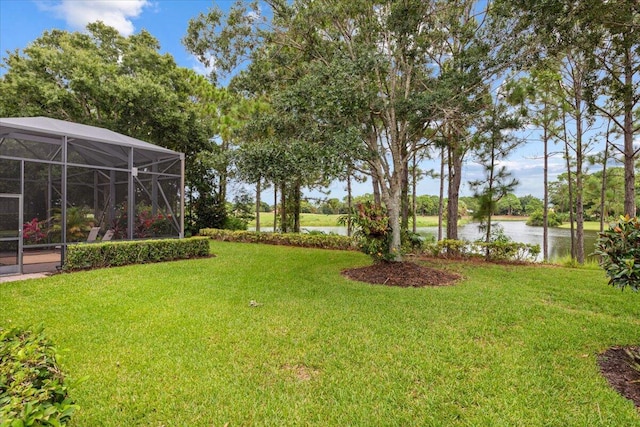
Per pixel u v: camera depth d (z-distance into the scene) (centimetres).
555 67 996
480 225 1095
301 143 629
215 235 1623
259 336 409
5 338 189
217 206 1909
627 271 303
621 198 1283
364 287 659
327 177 646
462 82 677
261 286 664
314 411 264
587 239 1820
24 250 904
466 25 721
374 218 786
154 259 953
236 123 1401
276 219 1812
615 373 324
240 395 286
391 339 400
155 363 341
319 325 447
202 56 831
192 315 486
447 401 276
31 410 119
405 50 743
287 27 800
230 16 777
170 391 292
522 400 276
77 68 1510
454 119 744
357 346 381
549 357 353
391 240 786
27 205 847
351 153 629
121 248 883
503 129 864
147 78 1628
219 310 510
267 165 650
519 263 971
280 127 722
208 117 1902
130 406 271
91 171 950
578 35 643
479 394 286
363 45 710
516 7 609
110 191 988
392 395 285
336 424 249
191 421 254
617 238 325
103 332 421
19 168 823
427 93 700
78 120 1597
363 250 805
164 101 1666
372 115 764
